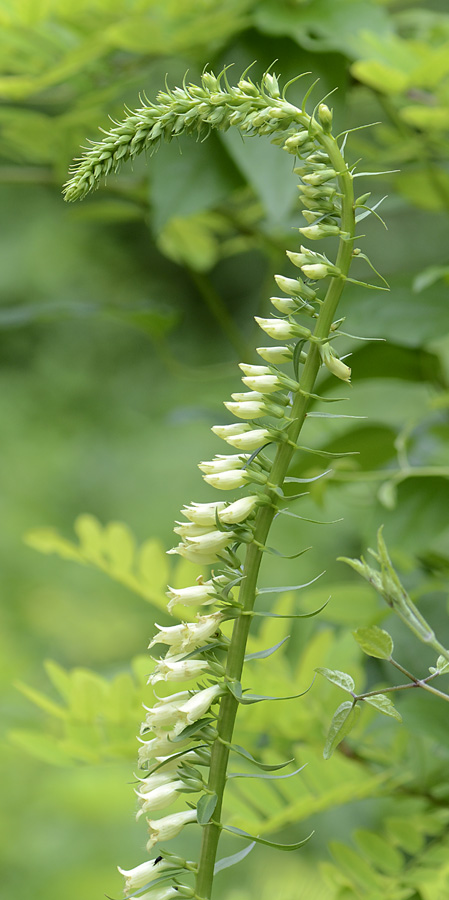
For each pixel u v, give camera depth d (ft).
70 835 11.46
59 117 5.88
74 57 5.01
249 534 3.24
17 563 19.97
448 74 4.49
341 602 4.66
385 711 3.32
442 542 6.56
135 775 3.27
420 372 5.21
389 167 5.96
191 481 23.39
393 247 19.70
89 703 4.28
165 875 3.24
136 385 28.35
